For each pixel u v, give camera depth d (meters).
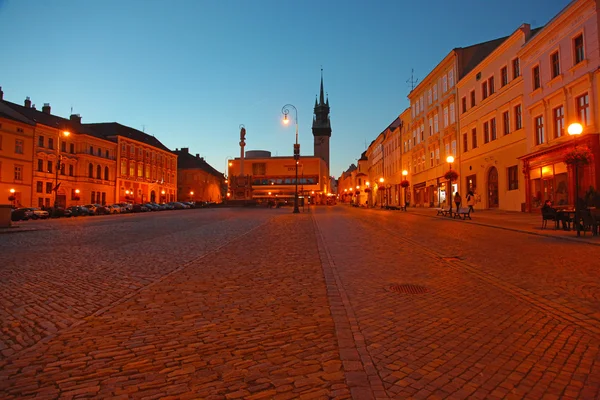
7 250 11.80
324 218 28.83
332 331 4.50
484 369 3.52
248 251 11.21
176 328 4.64
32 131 50.78
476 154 34.44
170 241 14.06
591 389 3.15
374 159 80.75
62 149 56.75
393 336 4.32
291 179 107.88
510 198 28.97
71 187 58.22
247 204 66.88
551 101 23.91
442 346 4.04
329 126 144.62
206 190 100.88
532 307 5.41
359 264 8.85
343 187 150.75
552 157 23.05
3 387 3.23
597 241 11.80
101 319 5.01
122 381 3.33
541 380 3.30
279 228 19.77
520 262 8.86
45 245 13.08
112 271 8.27
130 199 72.00
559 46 22.98
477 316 5.03
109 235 16.69
